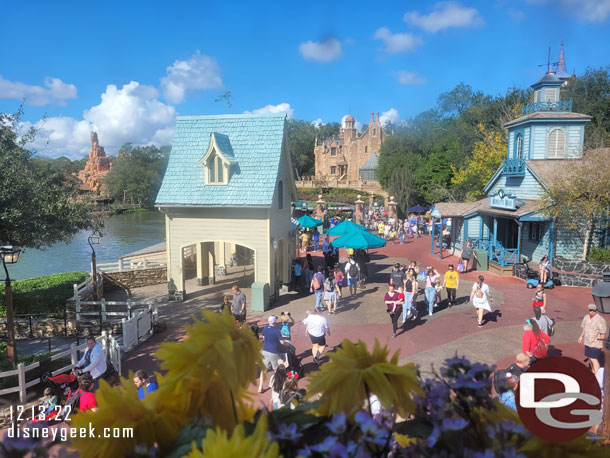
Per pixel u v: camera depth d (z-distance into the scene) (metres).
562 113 26.45
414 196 57.59
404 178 56.56
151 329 16.69
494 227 26.84
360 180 88.56
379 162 70.44
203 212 21.14
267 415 1.07
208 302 21.45
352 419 1.14
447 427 1.03
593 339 11.12
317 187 89.06
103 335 13.28
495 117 49.81
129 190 114.38
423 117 69.19
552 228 23.28
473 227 30.03
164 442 1.08
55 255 44.53
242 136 22.12
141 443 1.04
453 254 32.19
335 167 101.56
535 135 26.72
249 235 20.58
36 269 37.72
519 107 44.19
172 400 1.13
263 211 20.34
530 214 23.53
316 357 13.15
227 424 1.15
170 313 19.80
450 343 14.55
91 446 1.02
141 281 25.34
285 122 22.09
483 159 41.88
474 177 43.22
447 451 1.08
